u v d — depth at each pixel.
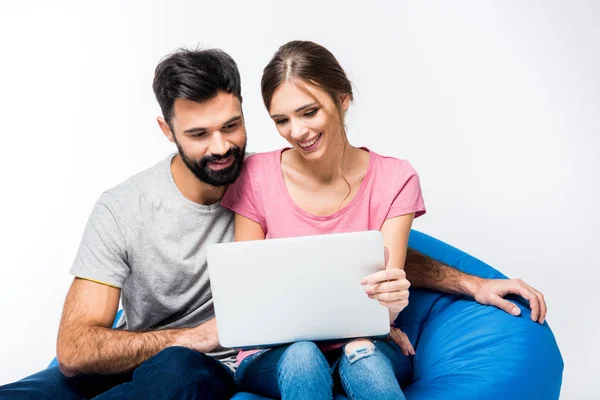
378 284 1.87
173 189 2.25
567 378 2.96
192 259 2.27
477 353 2.20
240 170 2.18
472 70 4.19
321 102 2.06
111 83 4.12
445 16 4.23
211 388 2.04
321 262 1.87
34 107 4.15
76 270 2.21
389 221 2.22
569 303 3.34
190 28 4.11
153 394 1.98
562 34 4.20
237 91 2.12
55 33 4.21
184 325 2.36
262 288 1.90
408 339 2.35
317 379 1.85
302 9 4.15
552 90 4.15
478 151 4.02
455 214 3.77
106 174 3.88
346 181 2.21
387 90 4.12
